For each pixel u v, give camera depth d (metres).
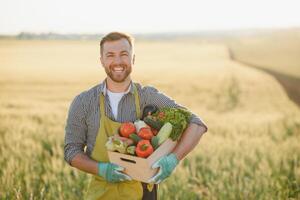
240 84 34.41
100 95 3.30
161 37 132.38
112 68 3.20
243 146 9.49
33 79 38.59
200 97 27.30
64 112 18.02
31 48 74.38
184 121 3.18
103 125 3.26
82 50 74.19
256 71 45.31
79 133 3.32
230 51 80.69
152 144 3.10
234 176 6.59
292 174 7.01
